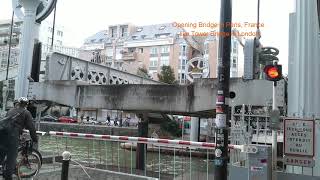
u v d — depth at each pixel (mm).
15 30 50875
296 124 8055
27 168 9078
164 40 91125
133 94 13938
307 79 9984
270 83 10016
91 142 18078
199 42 91875
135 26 101812
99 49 101812
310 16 10117
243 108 9625
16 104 8688
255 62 8727
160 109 13359
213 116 17250
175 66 89062
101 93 14516
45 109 15711
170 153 22172
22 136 9266
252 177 7715
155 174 13633
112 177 10445
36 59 14242
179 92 13094
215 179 7082
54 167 11609
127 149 19719
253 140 10047
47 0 14539
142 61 93812
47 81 14523
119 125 55688
